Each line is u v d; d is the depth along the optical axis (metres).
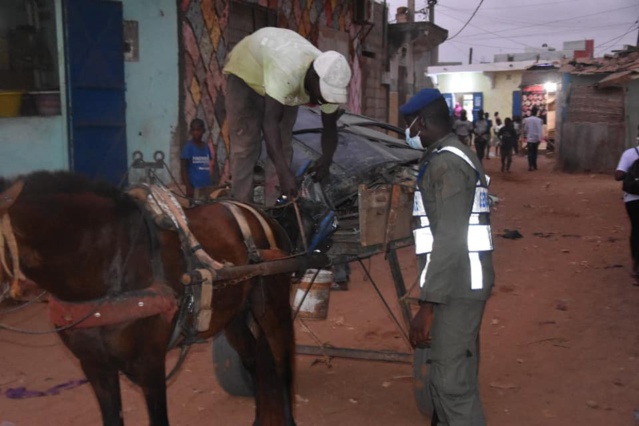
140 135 9.59
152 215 3.42
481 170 3.44
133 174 9.31
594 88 21.94
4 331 6.55
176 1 9.74
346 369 5.73
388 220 4.54
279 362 4.27
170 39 9.74
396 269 4.79
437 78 39.88
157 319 3.30
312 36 13.93
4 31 7.93
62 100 8.45
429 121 3.53
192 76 10.17
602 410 4.87
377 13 18.75
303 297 4.82
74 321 3.20
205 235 3.77
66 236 3.10
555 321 6.95
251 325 4.50
